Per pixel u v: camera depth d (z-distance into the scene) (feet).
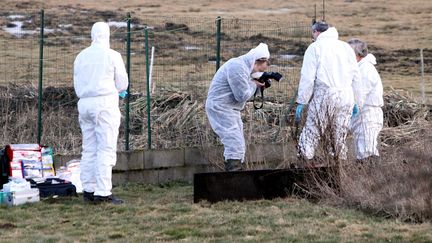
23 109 132.26
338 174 95.35
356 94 105.70
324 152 96.63
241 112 124.67
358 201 89.71
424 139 106.63
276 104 129.18
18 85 157.79
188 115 122.72
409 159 90.07
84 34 292.81
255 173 95.25
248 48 167.84
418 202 84.17
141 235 77.97
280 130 120.16
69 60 206.49
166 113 125.29
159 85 147.95
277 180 96.07
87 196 94.53
